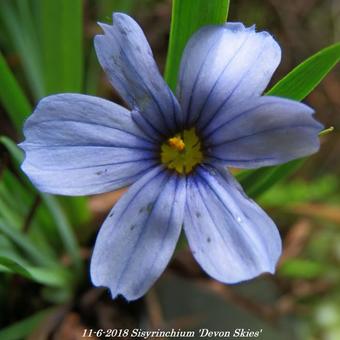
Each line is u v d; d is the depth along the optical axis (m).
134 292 0.08
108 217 0.08
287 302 0.13
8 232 0.10
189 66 0.09
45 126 0.08
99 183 0.08
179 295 0.12
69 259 0.11
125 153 0.08
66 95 0.08
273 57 0.08
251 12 0.14
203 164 0.09
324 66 0.09
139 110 0.08
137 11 0.14
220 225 0.08
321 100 0.14
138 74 0.08
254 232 0.08
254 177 0.09
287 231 0.13
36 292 0.11
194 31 0.09
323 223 0.13
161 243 0.08
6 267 0.09
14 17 0.12
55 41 0.10
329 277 0.13
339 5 0.15
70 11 0.10
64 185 0.08
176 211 0.08
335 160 0.14
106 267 0.08
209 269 0.08
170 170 0.09
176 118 0.09
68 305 0.11
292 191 0.12
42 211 0.11
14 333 0.11
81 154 0.08
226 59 0.08
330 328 0.13
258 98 0.08
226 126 0.08
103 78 0.13
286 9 0.15
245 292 0.12
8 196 0.10
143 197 0.08
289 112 0.08
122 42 0.08
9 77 0.10
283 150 0.08
